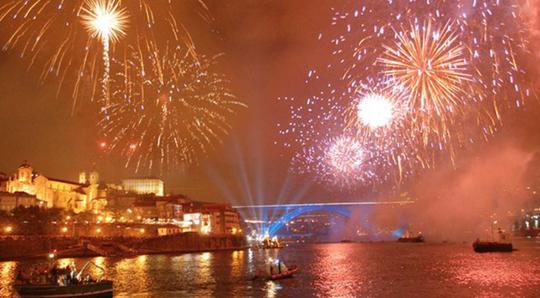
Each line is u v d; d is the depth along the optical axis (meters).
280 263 94.56
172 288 76.69
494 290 73.81
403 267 115.69
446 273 98.81
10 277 84.88
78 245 155.38
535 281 83.06
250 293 72.31
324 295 70.75
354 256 168.00
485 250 171.62
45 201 187.50
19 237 146.00
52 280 59.84
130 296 68.75
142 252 176.88
